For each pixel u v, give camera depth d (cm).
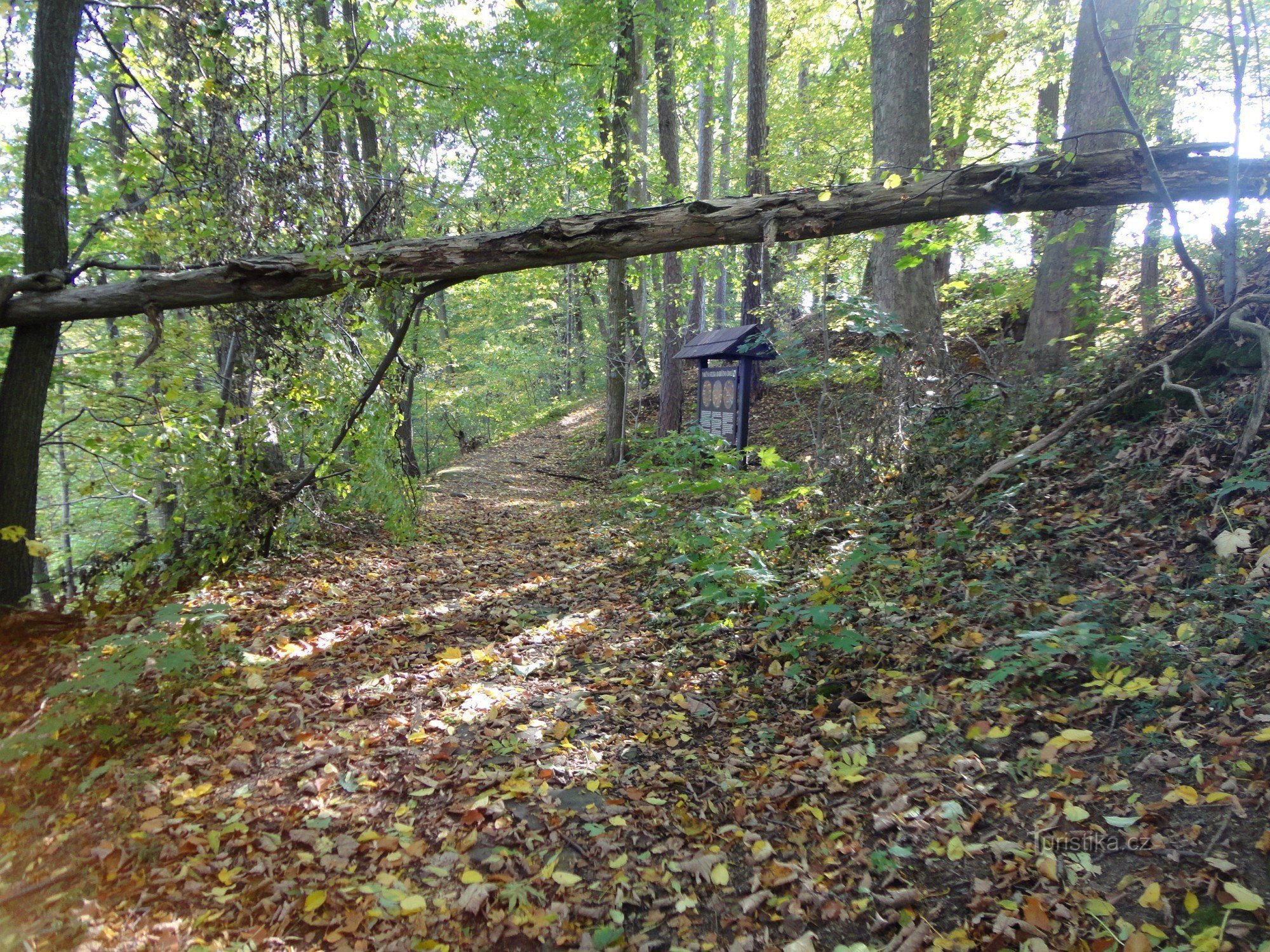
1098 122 752
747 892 265
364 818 323
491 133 1288
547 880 280
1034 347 789
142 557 623
